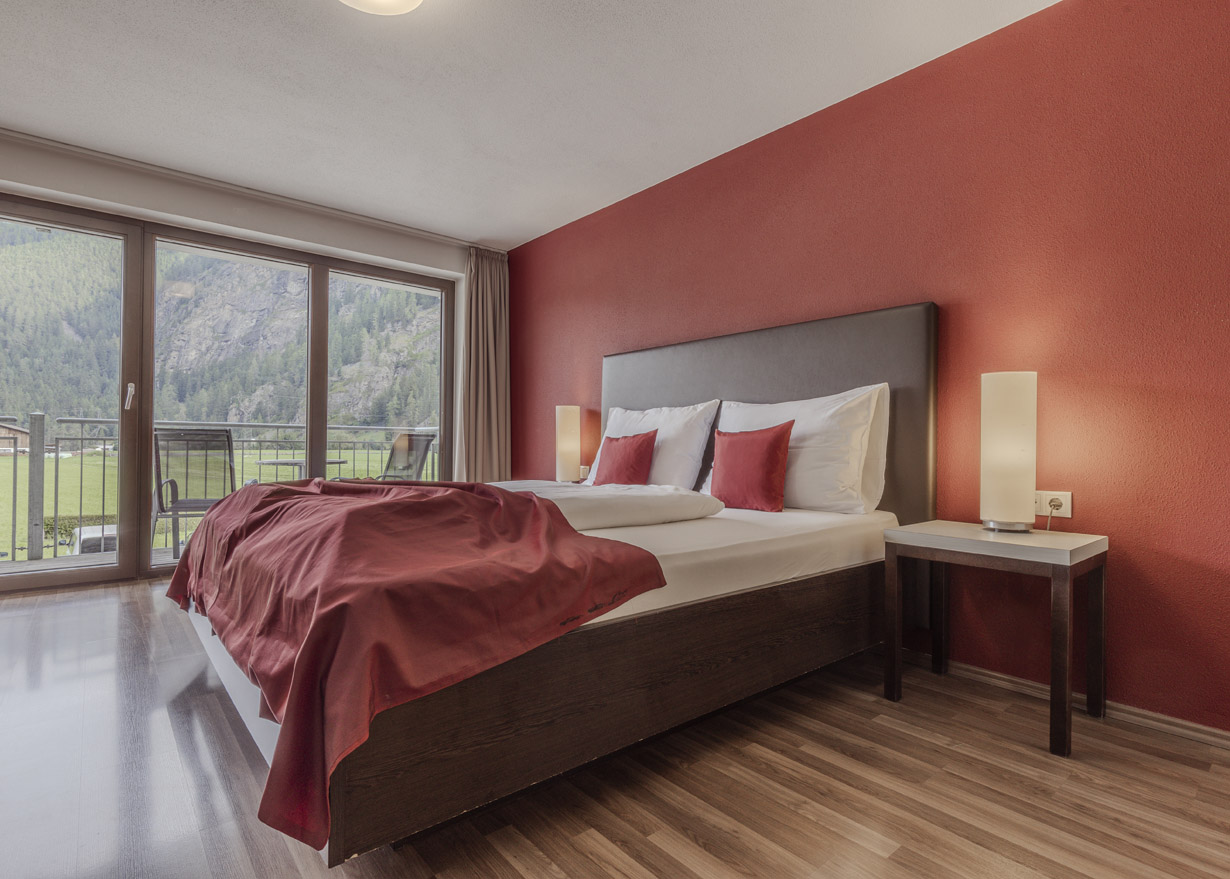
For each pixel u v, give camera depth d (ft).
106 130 10.50
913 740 6.17
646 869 4.17
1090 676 6.89
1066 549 5.88
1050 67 7.53
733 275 11.23
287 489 7.52
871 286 9.27
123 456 12.17
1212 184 6.39
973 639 8.14
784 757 5.79
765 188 10.72
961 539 6.58
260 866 4.18
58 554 11.76
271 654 4.39
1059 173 7.45
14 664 7.87
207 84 9.22
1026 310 7.72
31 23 7.87
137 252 12.28
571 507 6.27
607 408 13.43
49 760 5.56
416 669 3.93
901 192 8.95
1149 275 6.79
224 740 5.95
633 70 8.91
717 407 10.76
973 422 8.21
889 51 8.46
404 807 3.93
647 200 12.92
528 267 16.28
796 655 6.82
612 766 5.61
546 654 4.68
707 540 6.28
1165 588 6.67
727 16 7.79
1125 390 6.95
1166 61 6.68
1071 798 5.13
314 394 14.65
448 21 7.88
